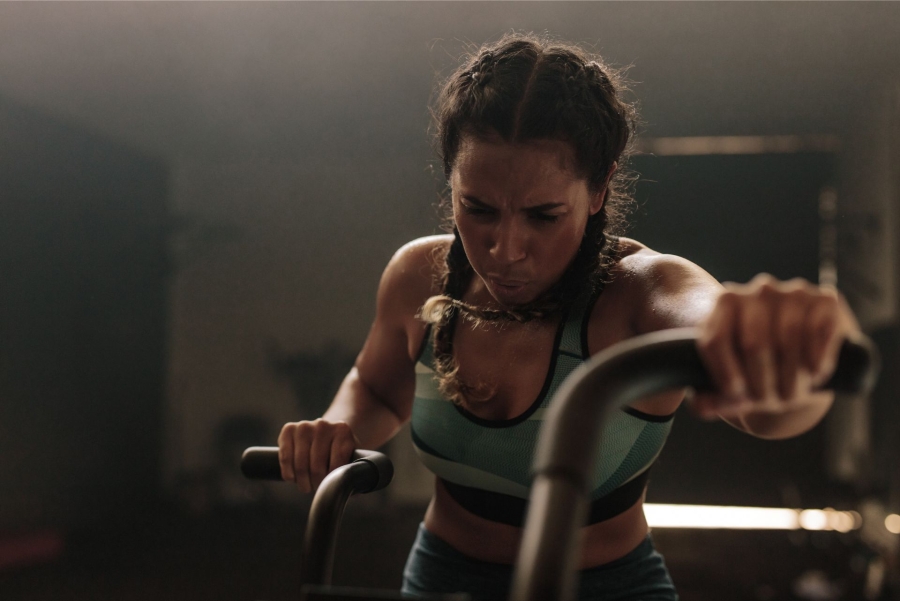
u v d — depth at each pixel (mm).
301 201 6918
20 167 5707
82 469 5984
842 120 6117
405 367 1096
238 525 6074
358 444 1040
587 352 842
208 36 5703
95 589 4367
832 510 5676
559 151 737
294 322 6848
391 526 5980
